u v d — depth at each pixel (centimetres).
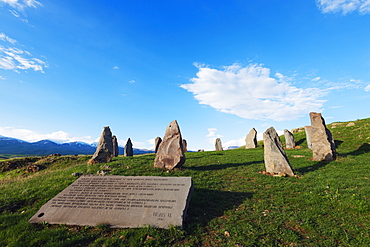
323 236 287
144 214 340
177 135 724
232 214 365
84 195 401
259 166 765
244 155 1104
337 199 410
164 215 333
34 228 336
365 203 379
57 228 334
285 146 1466
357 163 710
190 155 1312
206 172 669
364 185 482
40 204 428
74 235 309
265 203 407
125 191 395
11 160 1246
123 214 346
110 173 641
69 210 371
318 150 839
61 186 520
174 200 360
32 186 548
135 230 312
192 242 283
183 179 404
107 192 400
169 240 286
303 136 1542
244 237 288
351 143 1093
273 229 307
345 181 518
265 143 673
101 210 361
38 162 1189
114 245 280
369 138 1073
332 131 1401
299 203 401
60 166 1123
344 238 279
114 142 1512
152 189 391
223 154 1220
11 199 453
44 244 289
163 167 697
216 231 310
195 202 412
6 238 306
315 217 344
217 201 426
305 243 272
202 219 350
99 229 325
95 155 907
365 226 308
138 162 827
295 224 324
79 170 702
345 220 330
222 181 567
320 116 876
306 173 632
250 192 473
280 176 602
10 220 362
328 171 638
